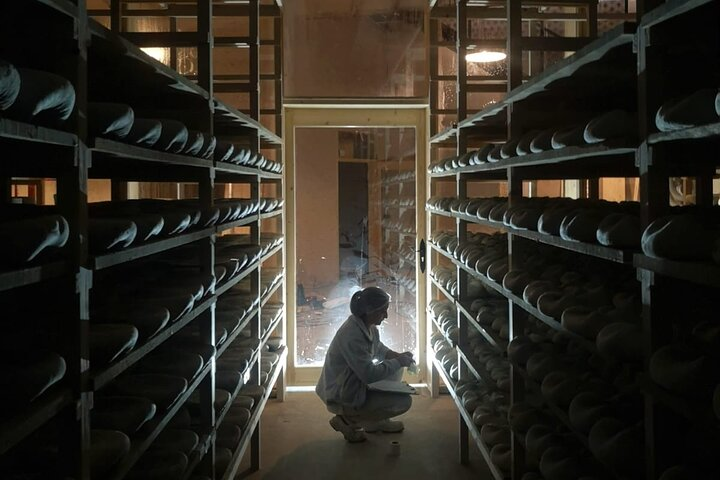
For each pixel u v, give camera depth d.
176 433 2.27
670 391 1.35
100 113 1.51
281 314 4.60
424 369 5.04
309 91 4.97
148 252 1.77
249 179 3.91
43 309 1.37
